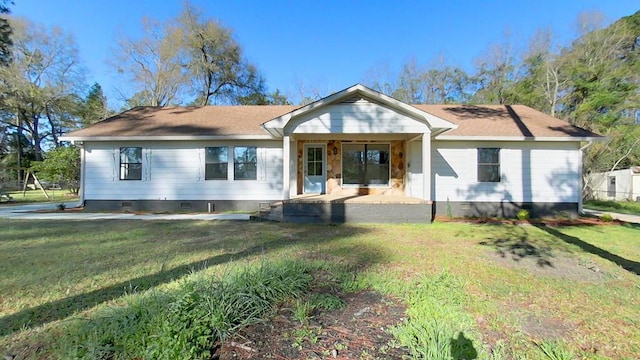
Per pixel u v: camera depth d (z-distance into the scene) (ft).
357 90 30.53
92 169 38.04
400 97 96.73
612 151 60.23
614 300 11.50
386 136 37.99
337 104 31.24
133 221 30.14
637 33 67.46
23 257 16.84
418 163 37.35
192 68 86.28
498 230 26.84
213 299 8.98
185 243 20.57
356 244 20.75
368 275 13.80
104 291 11.89
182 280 12.59
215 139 37.14
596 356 7.93
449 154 36.76
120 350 7.26
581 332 9.11
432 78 95.91
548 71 69.51
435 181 36.73
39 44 89.97
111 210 37.93
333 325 9.19
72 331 8.34
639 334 9.02
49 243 20.35
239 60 92.12
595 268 15.48
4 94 86.63
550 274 14.55
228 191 38.22
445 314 9.82
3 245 19.72
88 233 23.80
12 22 82.53
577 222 31.71
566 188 35.78
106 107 85.10
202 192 38.17
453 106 46.21
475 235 24.44
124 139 36.76
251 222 30.32
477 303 10.98
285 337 8.46
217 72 89.15
